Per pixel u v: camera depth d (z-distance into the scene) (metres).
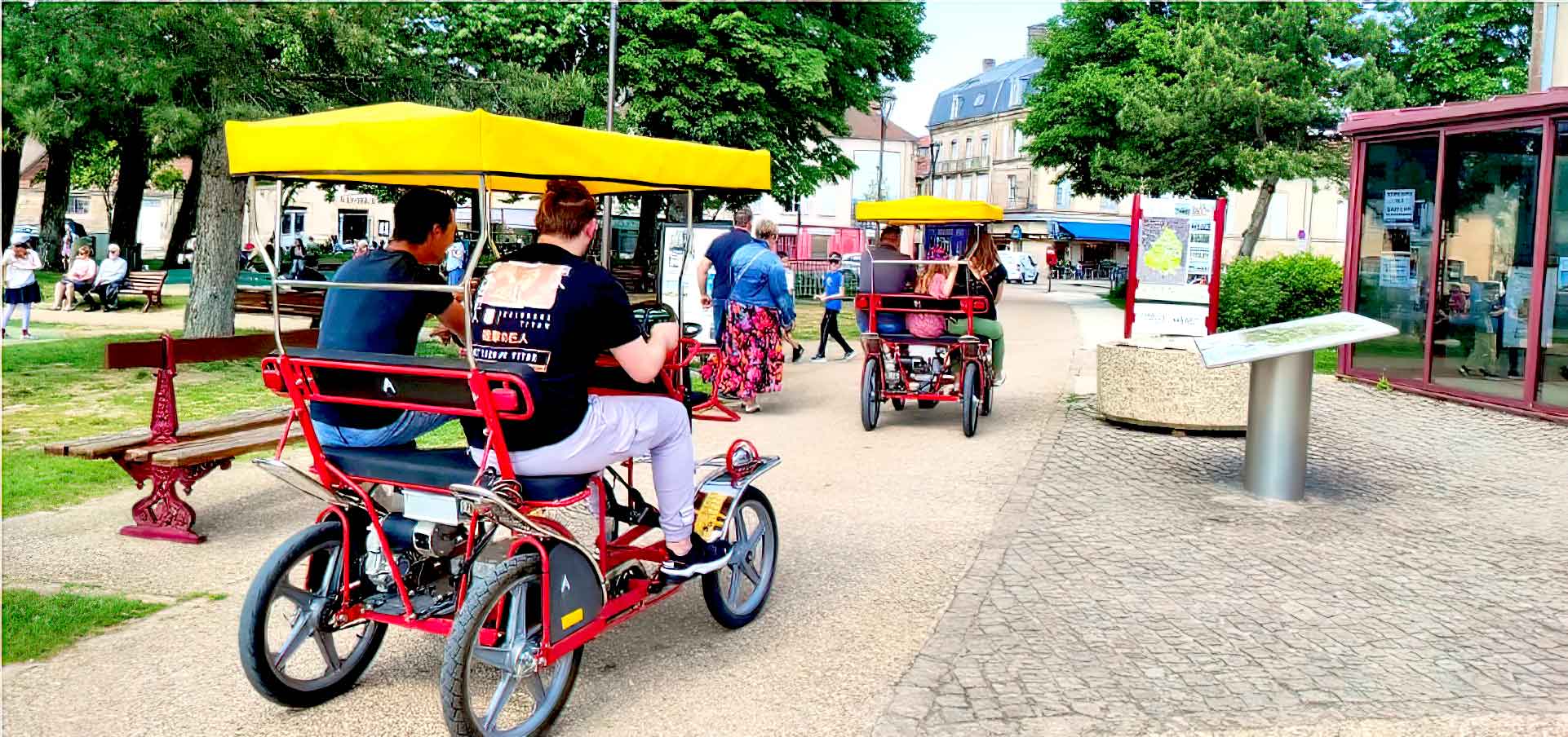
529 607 3.75
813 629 4.85
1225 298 18.41
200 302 14.45
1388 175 12.17
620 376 4.98
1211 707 4.06
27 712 3.94
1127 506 7.09
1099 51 35.00
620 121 23.98
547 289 3.84
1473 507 7.15
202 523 6.43
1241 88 26.94
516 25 23.22
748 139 25.47
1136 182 31.61
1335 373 13.03
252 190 4.07
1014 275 56.19
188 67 11.18
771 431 9.80
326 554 4.07
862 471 8.11
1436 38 34.97
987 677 4.32
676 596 5.33
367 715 3.97
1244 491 7.52
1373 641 4.77
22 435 9.05
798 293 35.38
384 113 4.00
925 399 9.82
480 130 3.51
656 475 4.40
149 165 39.47
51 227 35.25
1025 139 74.00
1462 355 11.23
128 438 6.20
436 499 3.82
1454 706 4.09
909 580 5.55
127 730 3.81
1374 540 6.38
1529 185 10.37
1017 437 9.53
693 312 13.62
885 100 30.19
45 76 10.66
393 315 4.25
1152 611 5.11
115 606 4.95
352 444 4.17
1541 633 4.88
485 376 3.55
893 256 9.80
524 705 4.08
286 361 3.91
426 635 4.77
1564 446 9.09
